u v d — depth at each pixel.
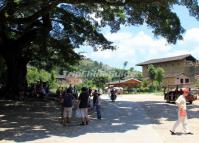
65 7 36.22
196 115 26.09
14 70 37.69
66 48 40.28
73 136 16.45
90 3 26.45
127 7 31.58
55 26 38.69
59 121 22.03
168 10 34.00
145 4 27.06
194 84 75.44
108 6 27.86
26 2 25.11
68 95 20.78
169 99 40.00
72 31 37.66
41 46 37.75
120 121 22.12
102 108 32.06
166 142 14.65
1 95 36.56
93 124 20.67
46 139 15.76
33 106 30.88
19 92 36.69
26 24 32.44
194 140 15.12
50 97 39.88
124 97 56.50
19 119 22.91
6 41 36.41
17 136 16.69
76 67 53.16
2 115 24.84
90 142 14.82
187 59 94.38
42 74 70.25
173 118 23.94
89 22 37.12
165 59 99.94
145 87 88.62
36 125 20.34
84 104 20.50
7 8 25.73
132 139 15.39
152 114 26.81
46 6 27.97
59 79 95.50
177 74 91.00
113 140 15.20
